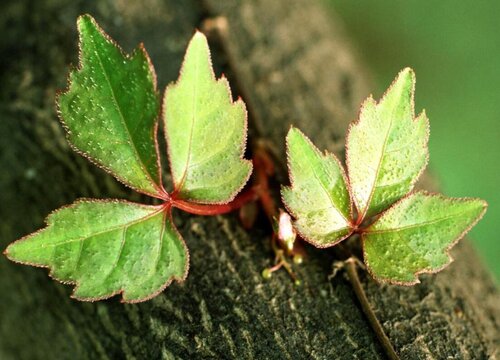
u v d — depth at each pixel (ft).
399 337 0.85
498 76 1.29
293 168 0.81
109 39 0.82
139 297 0.81
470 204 0.82
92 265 0.81
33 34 1.00
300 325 0.85
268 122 0.97
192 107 0.82
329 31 1.09
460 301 0.88
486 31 1.32
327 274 0.87
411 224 0.82
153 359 0.86
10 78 0.99
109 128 0.82
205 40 0.81
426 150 0.83
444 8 1.34
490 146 1.27
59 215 0.81
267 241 0.88
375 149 0.82
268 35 1.03
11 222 0.97
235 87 0.97
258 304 0.86
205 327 0.85
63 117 0.82
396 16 1.37
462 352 0.85
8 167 0.97
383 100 0.82
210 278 0.87
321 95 1.01
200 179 0.82
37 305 0.96
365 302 0.85
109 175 0.92
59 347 0.95
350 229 0.83
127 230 0.82
